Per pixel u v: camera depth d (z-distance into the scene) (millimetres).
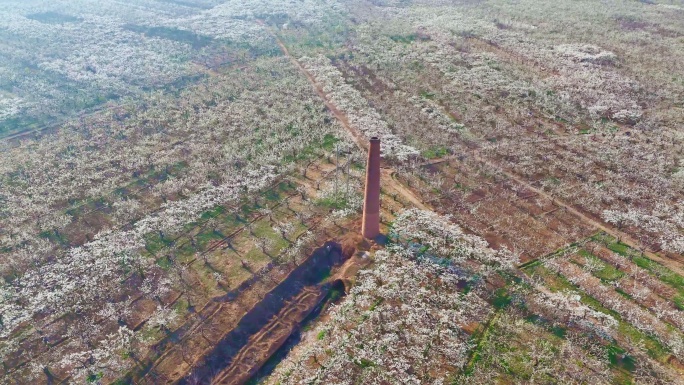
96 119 74312
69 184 57656
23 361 36156
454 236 46875
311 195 54750
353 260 44781
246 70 92062
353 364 34781
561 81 82500
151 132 69938
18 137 69312
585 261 43938
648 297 39875
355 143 65188
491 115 72438
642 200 52719
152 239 48344
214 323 38969
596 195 53562
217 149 63969
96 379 34438
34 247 47438
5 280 43594
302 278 44250
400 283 41375
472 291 40562
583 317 37812
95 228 50406
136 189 56781
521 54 95812
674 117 70250
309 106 76188
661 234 47438
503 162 60938
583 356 34500
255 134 67688
